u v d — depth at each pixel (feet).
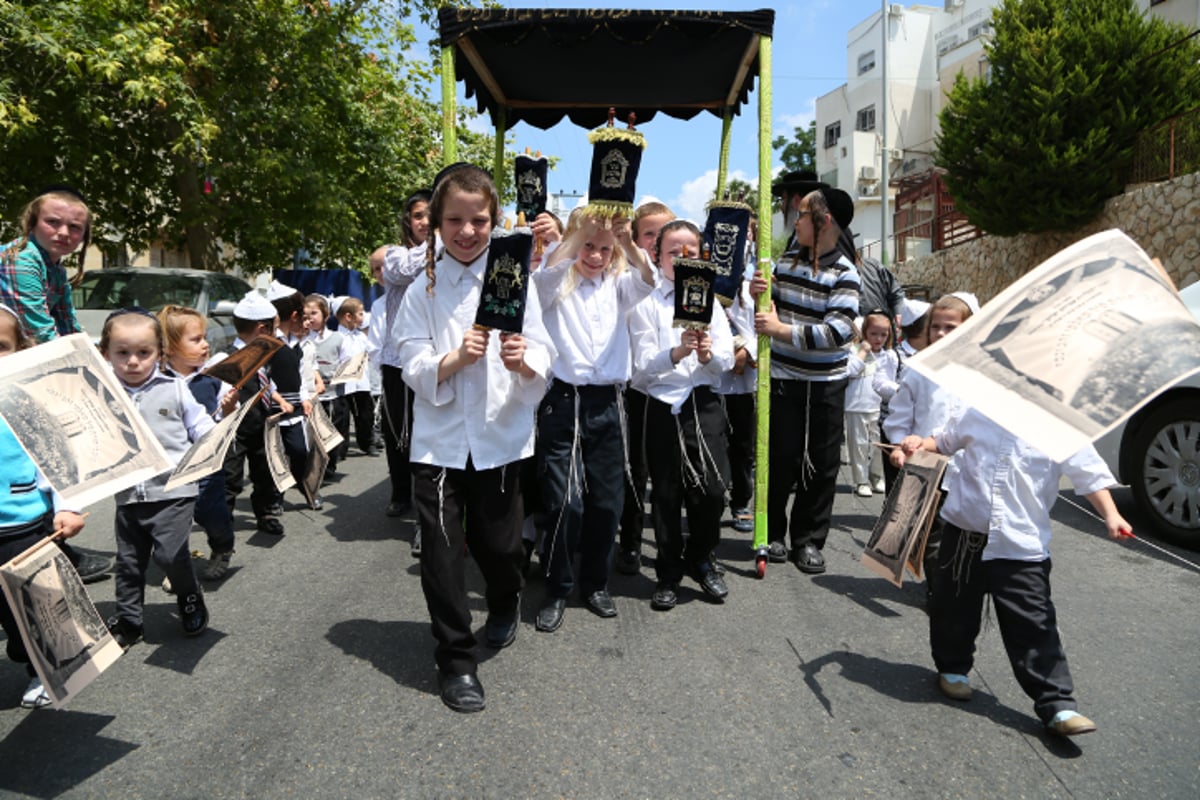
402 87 49.80
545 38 16.52
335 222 44.29
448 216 10.03
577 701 9.93
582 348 12.65
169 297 30.45
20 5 30.48
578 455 12.77
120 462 8.80
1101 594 13.69
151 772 8.42
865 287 20.76
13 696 10.12
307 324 23.47
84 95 33.37
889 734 9.20
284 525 18.24
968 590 9.84
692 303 12.07
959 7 102.12
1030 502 9.38
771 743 8.98
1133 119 45.34
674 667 10.89
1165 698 10.08
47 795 8.04
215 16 38.27
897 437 12.08
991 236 57.00
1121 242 7.94
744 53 16.99
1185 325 7.21
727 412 17.97
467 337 9.57
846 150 105.29
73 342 9.03
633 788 8.11
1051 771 8.50
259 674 10.64
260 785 8.17
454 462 10.03
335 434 20.26
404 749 8.82
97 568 14.57
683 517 18.81
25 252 13.35
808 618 12.70
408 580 14.42
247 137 40.50
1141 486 16.84
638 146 12.16
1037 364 7.46
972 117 50.98
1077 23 47.19
